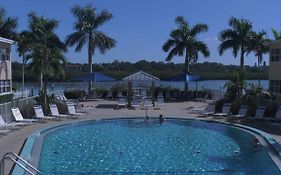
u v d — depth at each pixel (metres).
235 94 32.44
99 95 46.38
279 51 37.34
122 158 17.77
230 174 14.99
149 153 18.83
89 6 51.53
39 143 19.52
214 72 73.06
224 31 49.84
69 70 64.31
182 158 17.78
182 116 30.33
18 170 13.40
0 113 23.64
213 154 18.61
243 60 50.19
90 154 18.50
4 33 54.84
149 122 28.61
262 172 15.18
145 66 78.44
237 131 24.50
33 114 27.80
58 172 15.23
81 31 51.31
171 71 67.00
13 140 19.80
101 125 27.23
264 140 20.78
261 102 30.72
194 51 48.69
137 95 43.66
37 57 43.19
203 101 43.25
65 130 25.02
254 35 49.16
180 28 48.88
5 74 42.03
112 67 79.25
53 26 55.97
